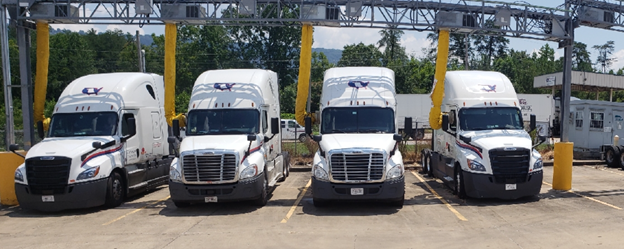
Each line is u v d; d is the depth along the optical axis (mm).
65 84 59656
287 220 10406
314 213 11141
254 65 55688
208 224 10141
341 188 10969
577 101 21938
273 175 14109
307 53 14008
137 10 13211
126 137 12969
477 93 13617
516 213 10836
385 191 10953
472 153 12500
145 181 14320
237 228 9703
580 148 21609
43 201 11398
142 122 14164
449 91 14398
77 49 63406
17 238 9367
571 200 12320
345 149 10992
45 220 11055
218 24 13953
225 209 11836
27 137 13797
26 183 11453
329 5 13836
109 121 12773
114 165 12305
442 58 13805
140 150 13930
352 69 13828
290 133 35875
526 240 8438
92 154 11891
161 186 16812
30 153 11625
